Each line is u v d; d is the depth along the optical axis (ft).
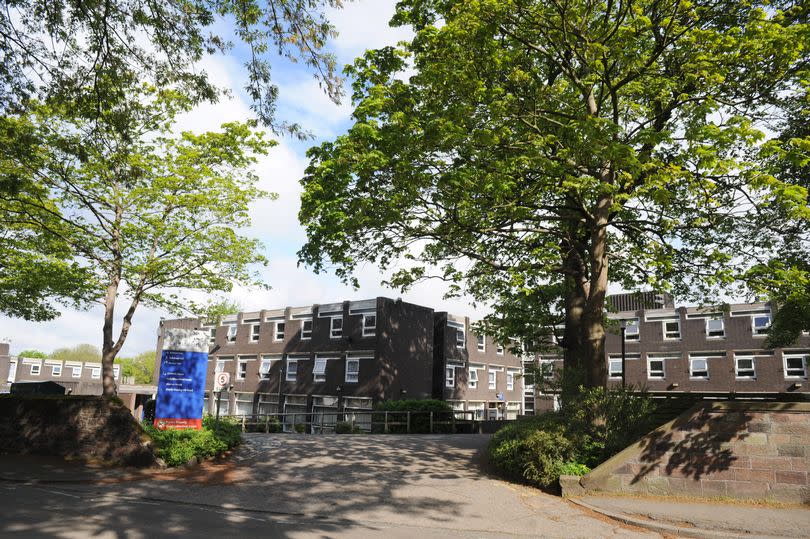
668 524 27.50
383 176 42.22
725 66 35.88
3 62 31.35
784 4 38.11
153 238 51.62
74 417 42.60
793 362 109.19
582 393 39.52
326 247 44.32
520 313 63.52
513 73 39.37
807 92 34.91
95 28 30.78
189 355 47.57
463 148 39.47
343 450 49.26
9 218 47.70
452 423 79.36
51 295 54.24
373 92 40.37
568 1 36.99
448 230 44.45
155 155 50.62
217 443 43.88
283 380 123.85
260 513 28.73
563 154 35.14
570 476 33.40
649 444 33.17
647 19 34.01
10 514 25.76
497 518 28.68
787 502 30.45
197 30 31.19
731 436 32.04
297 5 27.73
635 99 43.45
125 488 33.27
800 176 43.45
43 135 44.68
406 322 114.42
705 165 30.42
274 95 31.71
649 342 126.62
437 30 39.70
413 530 26.40
